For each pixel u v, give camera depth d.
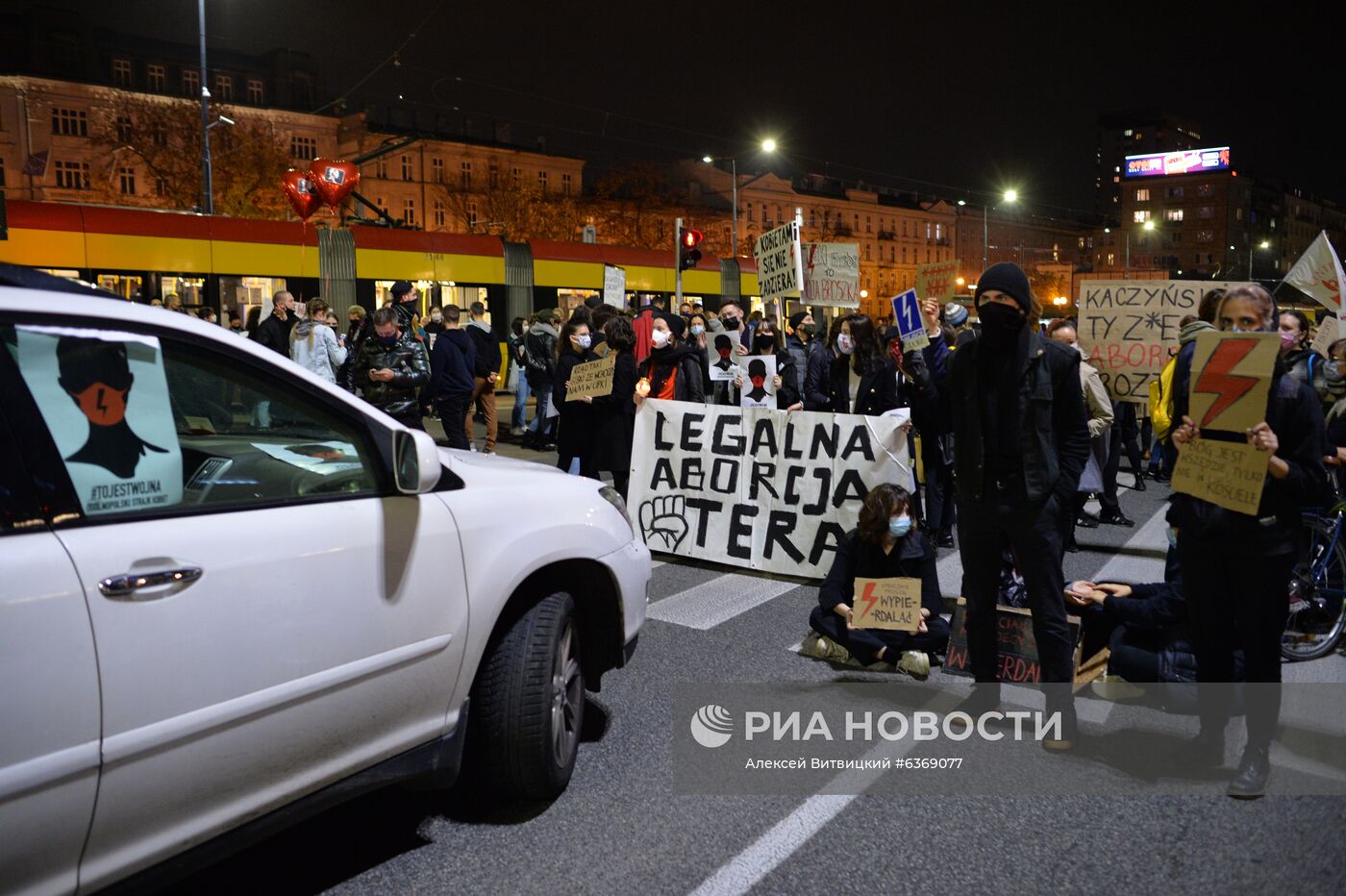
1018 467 3.97
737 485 7.06
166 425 2.54
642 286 24.88
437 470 2.99
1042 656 4.04
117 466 2.40
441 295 21.09
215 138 46.53
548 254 22.91
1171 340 8.41
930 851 3.23
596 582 3.85
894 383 7.45
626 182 67.88
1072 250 147.12
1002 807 3.54
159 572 2.35
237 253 18.23
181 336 2.62
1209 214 160.75
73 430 2.33
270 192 47.31
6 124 59.72
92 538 2.28
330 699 2.76
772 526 6.91
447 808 3.54
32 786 2.11
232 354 2.73
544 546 3.46
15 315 2.29
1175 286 8.39
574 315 8.07
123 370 2.47
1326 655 5.21
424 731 3.10
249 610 2.54
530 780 3.43
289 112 69.62
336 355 11.91
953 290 8.75
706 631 5.65
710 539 7.14
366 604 2.84
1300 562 5.20
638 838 3.31
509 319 22.22
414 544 3.01
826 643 5.13
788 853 3.21
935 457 7.63
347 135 71.44
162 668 2.35
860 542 5.08
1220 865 3.13
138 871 2.39
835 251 10.54
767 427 6.97
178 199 45.84
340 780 2.87
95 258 16.69
